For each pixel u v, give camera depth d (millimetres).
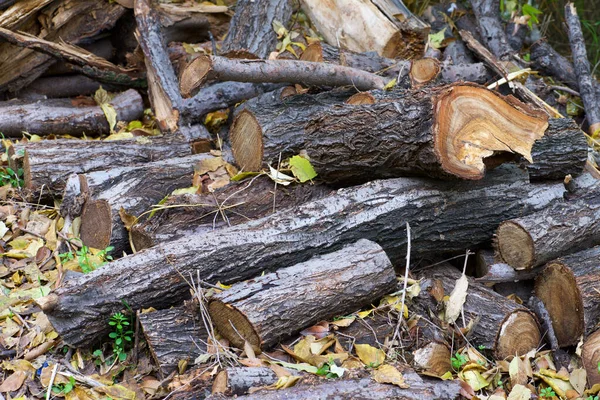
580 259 4680
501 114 4461
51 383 4098
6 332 4508
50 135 6477
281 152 5422
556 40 10016
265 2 6973
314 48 6359
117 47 7531
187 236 4730
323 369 4023
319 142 5051
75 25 7047
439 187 4859
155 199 5262
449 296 4586
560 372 4414
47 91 7102
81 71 6844
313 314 4250
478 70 6555
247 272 4473
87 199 5180
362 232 4699
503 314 4453
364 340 4352
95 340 4297
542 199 5141
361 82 5988
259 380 3844
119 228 5008
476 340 4469
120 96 6797
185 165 5504
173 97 6160
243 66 5609
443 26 7965
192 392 3871
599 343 4348
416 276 4953
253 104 6117
